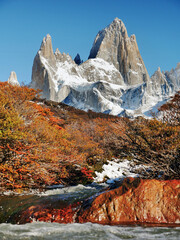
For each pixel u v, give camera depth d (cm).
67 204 518
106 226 358
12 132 900
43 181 1009
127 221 400
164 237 300
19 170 887
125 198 429
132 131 873
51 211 473
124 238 298
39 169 934
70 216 435
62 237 303
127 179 484
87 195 599
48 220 426
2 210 530
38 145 995
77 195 617
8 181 823
